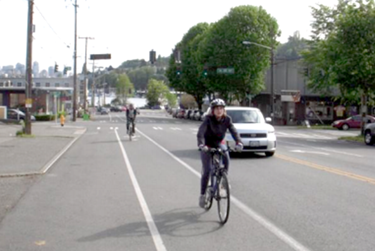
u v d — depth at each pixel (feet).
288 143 91.15
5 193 37.29
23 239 24.22
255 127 60.70
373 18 100.37
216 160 28.17
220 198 27.20
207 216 28.89
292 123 209.26
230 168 50.78
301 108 210.38
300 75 215.72
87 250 22.33
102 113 333.83
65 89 231.30
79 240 23.97
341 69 103.30
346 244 22.85
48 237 24.58
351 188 38.52
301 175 45.83
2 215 29.60
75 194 36.73
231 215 29.09
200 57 205.05
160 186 40.06
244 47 194.08
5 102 214.69
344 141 102.63
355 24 100.83
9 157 61.46
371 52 101.04
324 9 164.25
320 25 165.37
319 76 168.35
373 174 46.93
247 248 22.33
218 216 28.81
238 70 194.90
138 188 39.14
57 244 23.31
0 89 212.64
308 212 29.81
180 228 26.11
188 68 250.78
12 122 163.53
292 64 218.59
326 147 83.15
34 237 24.59
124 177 45.37
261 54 195.72
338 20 104.42
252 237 24.20
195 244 23.04
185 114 261.65
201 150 27.43
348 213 29.48
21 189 39.17
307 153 69.10
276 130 154.40
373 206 31.55
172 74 269.85
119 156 64.59
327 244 22.85
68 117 238.89
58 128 138.92
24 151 69.41
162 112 426.51
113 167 53.01
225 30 196.03
